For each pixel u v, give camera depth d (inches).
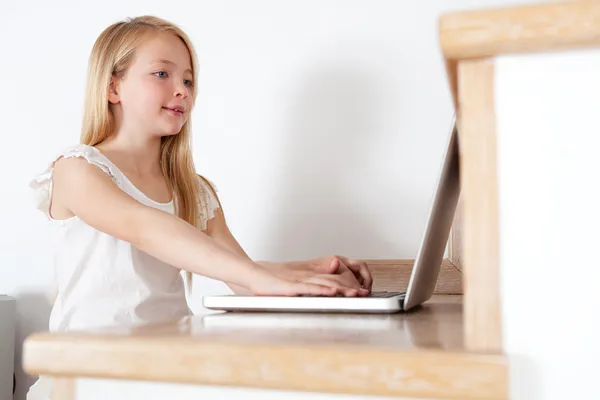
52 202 49.1
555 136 13.3
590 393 12.9
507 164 13.6
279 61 60.1
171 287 51.3
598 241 13.0
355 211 57.5
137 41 52.3
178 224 37.8
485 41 13.4
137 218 39.5
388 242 56.6
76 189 45.0
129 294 48.1
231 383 14.6
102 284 47.8
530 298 13.3
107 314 47.3
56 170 47.9
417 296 31.6
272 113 60.1
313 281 33.0
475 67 13.9
